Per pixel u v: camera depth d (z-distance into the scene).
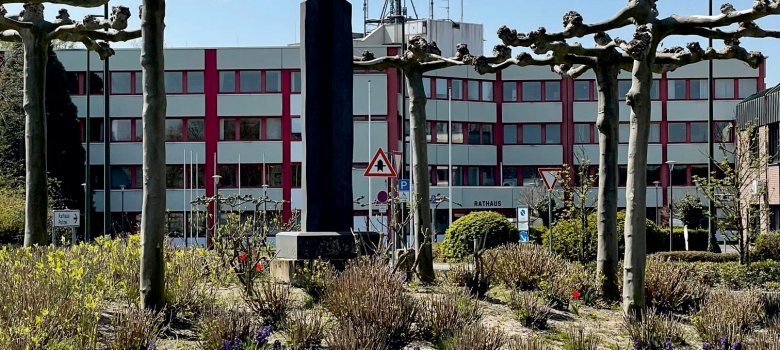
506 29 14.34
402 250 15.55
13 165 46.56
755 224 24.83
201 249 14.66
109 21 14.75
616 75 15.13
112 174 55.44
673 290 14.57
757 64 14.66
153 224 10.66
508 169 61.75
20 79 49.28
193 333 10.34
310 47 15.12
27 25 14.72
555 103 61.50
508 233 31.22
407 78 16.50
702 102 60.78
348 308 11.04
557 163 61.47
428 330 11.19
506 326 12.27
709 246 31.98
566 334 12.02
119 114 55.44
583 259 21.92
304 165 15.00
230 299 11.76
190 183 54.78
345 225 15.09
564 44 14.47
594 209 27.23
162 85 10.78
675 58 14.98
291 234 14.50
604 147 15.07
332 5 15.24
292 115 55.56
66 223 26.67
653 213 60.88
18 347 8.19
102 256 12.73
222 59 55.47
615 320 13.34
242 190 55.50
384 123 54.22
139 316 9.73
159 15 10.73
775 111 37.19
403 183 29.83
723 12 12.73
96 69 55.28
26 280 10.10
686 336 12.79
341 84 15.19
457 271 14.62
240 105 55.44
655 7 13.05
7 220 31.19
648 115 12.95
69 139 50.84
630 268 13.06
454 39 61.25
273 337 10.48
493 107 61.62
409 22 61.06
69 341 8.75
